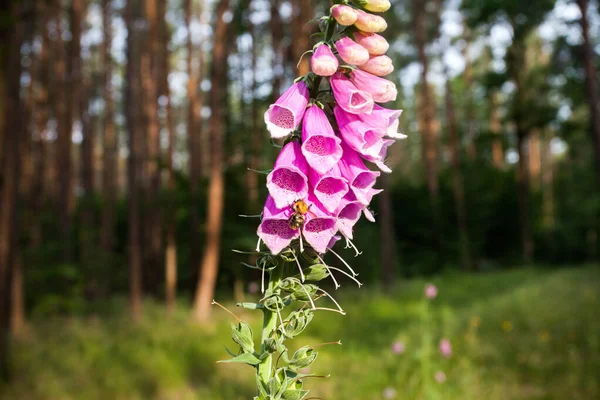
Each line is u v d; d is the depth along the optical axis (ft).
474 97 143.33
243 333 5.27
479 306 50.06
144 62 83.61
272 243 5.27
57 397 29.35
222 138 55.31
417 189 107.76
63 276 57.26
